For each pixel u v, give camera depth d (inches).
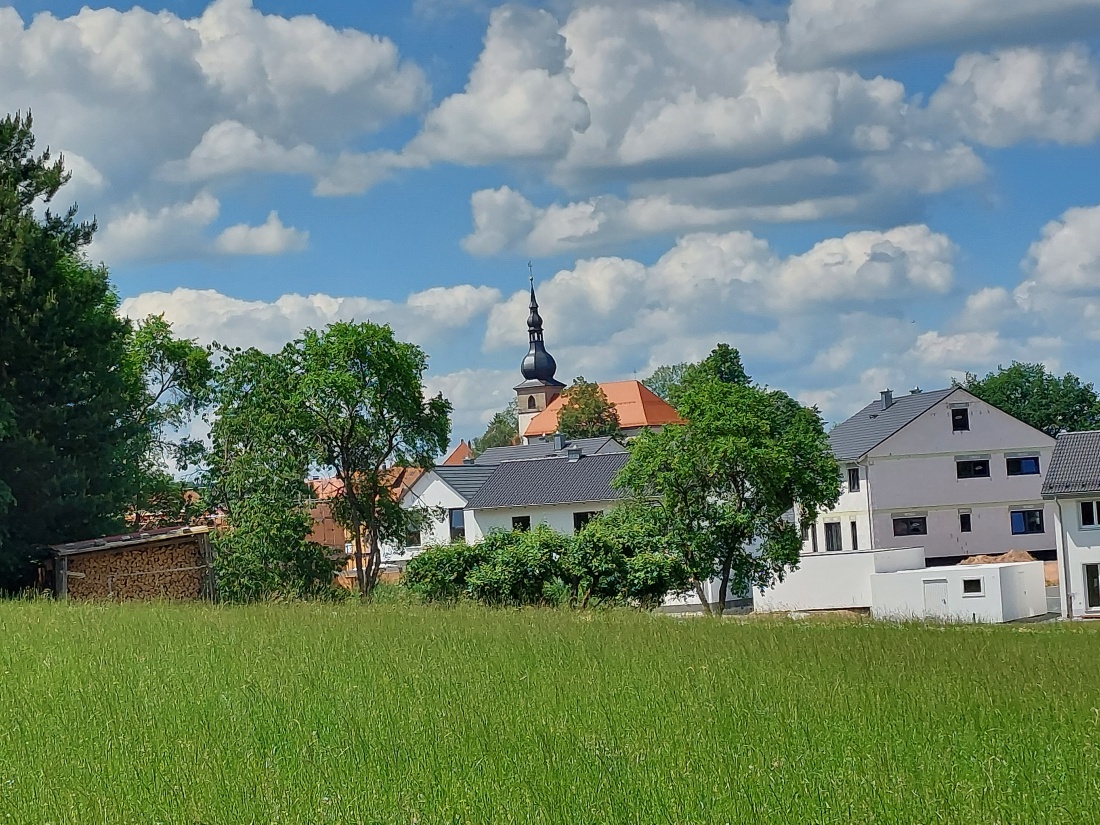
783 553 2020.2
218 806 347.3
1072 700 543.8
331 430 2196.1
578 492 3056.1
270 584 1715.1
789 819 335.6
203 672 602.5
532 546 1524.4
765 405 2059.5
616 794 356.2
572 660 671.1
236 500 1856.5
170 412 2805.1
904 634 932.6
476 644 751.1
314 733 440.5
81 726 462.0
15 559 1572.3
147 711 494.3
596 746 422.3
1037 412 4598.9
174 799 354.3
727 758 405.4
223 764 396.2
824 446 2087.8
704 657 690.2
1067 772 385.4
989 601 2133.4
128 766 392.8
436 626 887.1
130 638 754.2
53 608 1021.8
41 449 1594.5
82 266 2059.5
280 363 2219.5
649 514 1984.5
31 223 1652.3
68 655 665.0
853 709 510.0
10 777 381.1
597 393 5659.5
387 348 2210.9
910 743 437.4
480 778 379.9
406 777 380.2
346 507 2212.1
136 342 2768.2
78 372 1697.8
